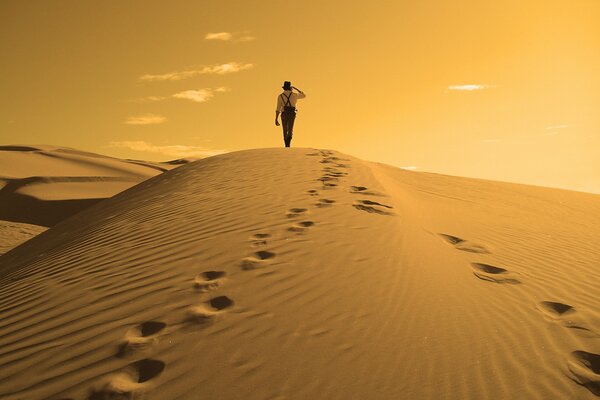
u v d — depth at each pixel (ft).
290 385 9.33
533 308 13.37
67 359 10.50
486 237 21.80
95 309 12.78
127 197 37.37
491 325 12.01
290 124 45.62
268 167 35.22
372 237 17.98
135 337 11.18
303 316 11.88
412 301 12.94
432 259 16.58
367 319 11.82
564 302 14.03
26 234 66.28
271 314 11.96
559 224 28.91
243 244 17.06
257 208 22.35
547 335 11.71
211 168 37.42
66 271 16.69
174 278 14.34
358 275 14.38
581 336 11.73
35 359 10.63
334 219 20.22
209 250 16.61
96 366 10.12
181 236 18.69
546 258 19.07
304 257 15.64
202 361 10.08
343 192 25.93
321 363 10.01
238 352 10.37
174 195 28.53
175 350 10.50
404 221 21.07
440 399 9.09
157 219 22.57
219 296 12.96
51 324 12.25
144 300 13.00
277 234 18.11
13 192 140.67
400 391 9.25
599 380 9.84
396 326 11.58
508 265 17.42
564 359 10.63
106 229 23.00
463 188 42.78
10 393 9.47
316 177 30.60
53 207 130.21
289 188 26.96
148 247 17.79
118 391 9.24
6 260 30.35
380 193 26.20
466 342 11.10
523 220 28.81
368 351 10.48
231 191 27.12
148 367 10.00
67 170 195.31
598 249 21.75
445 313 12.44
